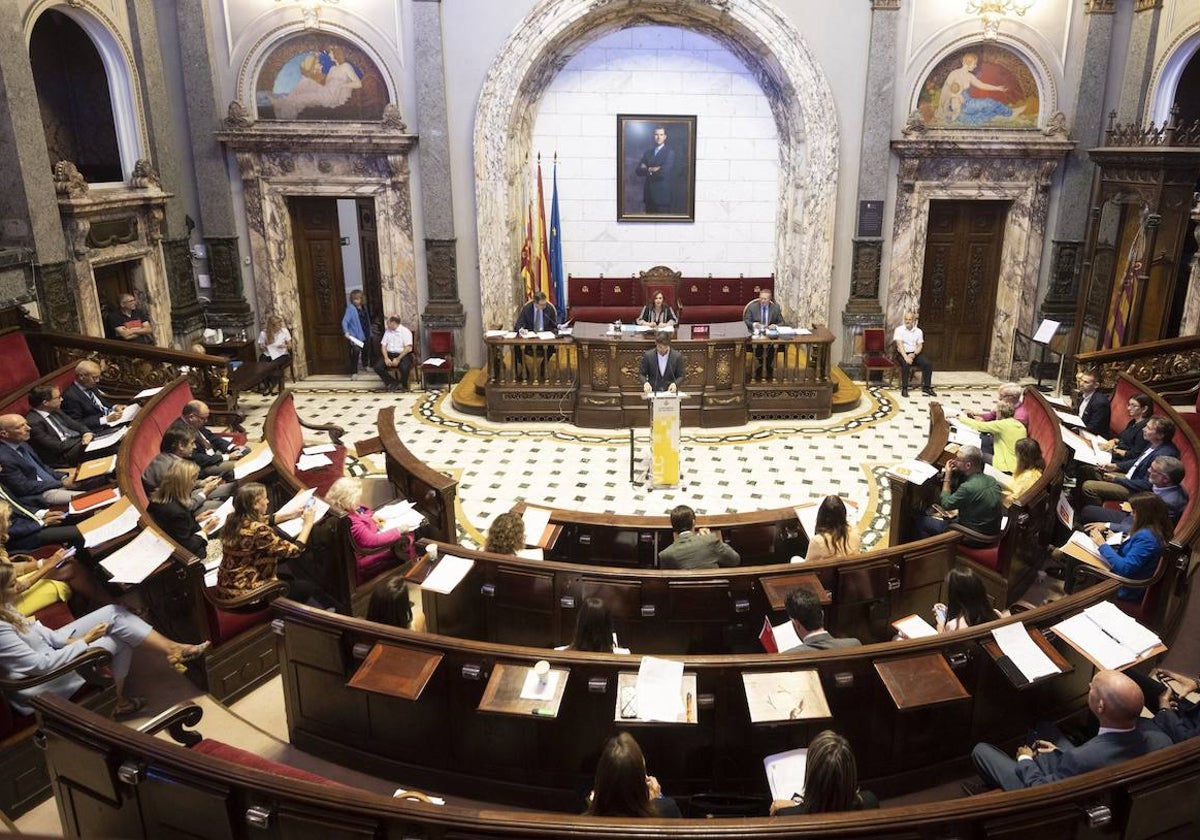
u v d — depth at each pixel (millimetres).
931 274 13070
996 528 6066
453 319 12500
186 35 11508
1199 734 3789
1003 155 12109
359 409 11594
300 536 5477
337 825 3068
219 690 5117
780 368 11164
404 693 3916
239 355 11922
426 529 6785
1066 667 4055
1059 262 12453
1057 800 3033
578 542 6207
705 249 13719
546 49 11828
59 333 9523
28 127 9234
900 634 4738
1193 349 9938
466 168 12109
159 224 11336
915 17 11656
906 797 4375
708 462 9617
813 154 12117
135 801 3355
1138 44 11391
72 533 6387
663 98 13039
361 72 11836
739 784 4254
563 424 10969
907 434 10500
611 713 4129
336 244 12945
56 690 4445
